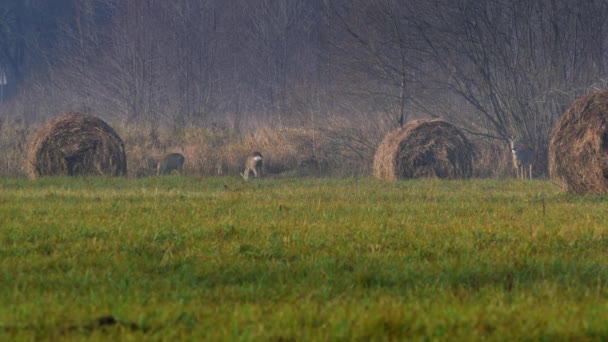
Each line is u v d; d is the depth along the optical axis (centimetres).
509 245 3272
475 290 2514
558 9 9856
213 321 2080
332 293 2456
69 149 8031
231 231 3581
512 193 5978
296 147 9794
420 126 8294
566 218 4212
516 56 9875
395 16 9881
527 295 2430
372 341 1939
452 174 8275
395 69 9875
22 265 2833
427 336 1966
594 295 2411
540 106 9756
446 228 3744
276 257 3059
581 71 9925
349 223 3906
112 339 1936
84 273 2709
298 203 4938
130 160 9200
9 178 8044
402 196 5609
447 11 9875
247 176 8600
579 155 6034
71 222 3856
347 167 9700
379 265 2848
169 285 2542
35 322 2059
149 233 3538
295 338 1956
